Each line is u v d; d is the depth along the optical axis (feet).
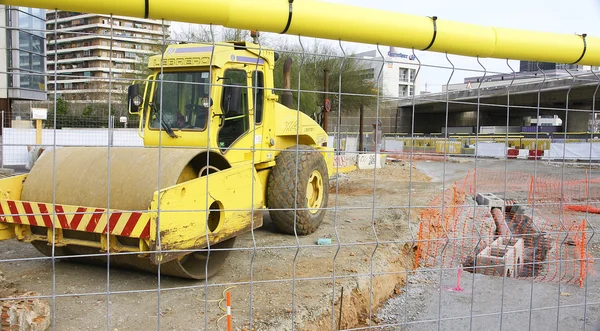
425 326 15.57
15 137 39.27
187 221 13.97
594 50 10.30
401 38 9.13
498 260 21.30
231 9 7.95
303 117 24.53
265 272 17.46
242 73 19.98
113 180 15.10
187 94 19.16
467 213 32.19
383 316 16.63
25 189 16.20
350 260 19.33
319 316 14.46
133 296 14.62
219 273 17.16
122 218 13.52
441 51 9.61
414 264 21.79
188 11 7.78
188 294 14.96
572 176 48.93
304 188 22.12
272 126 21.62
